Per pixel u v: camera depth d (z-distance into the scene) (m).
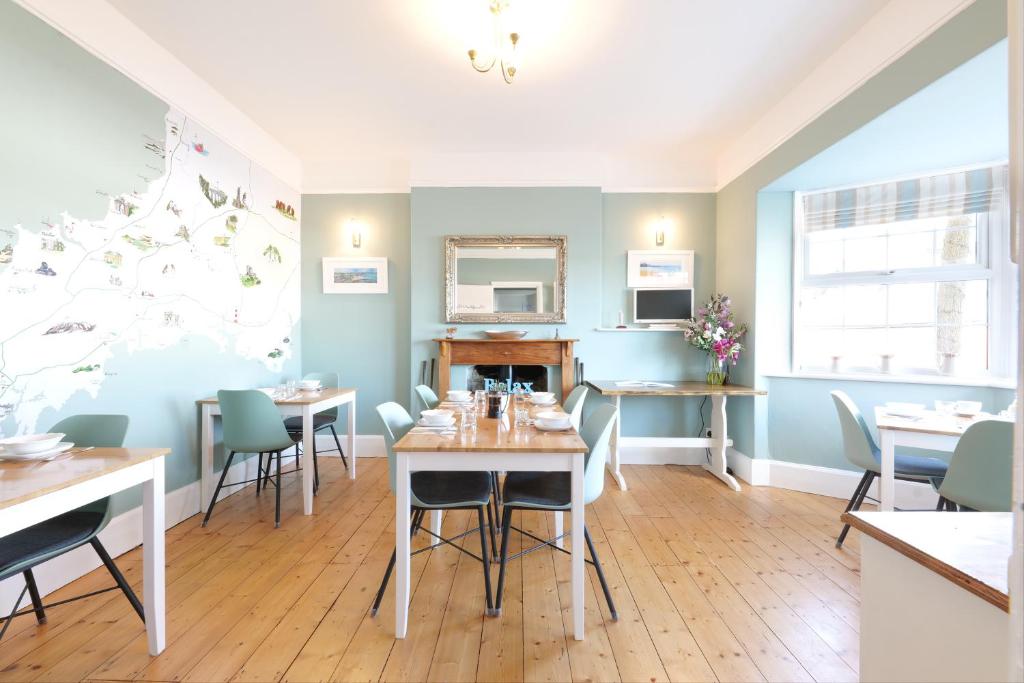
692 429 4.30
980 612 0.73
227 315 3.36
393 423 2.25
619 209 4.36
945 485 2.00
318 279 4.45
